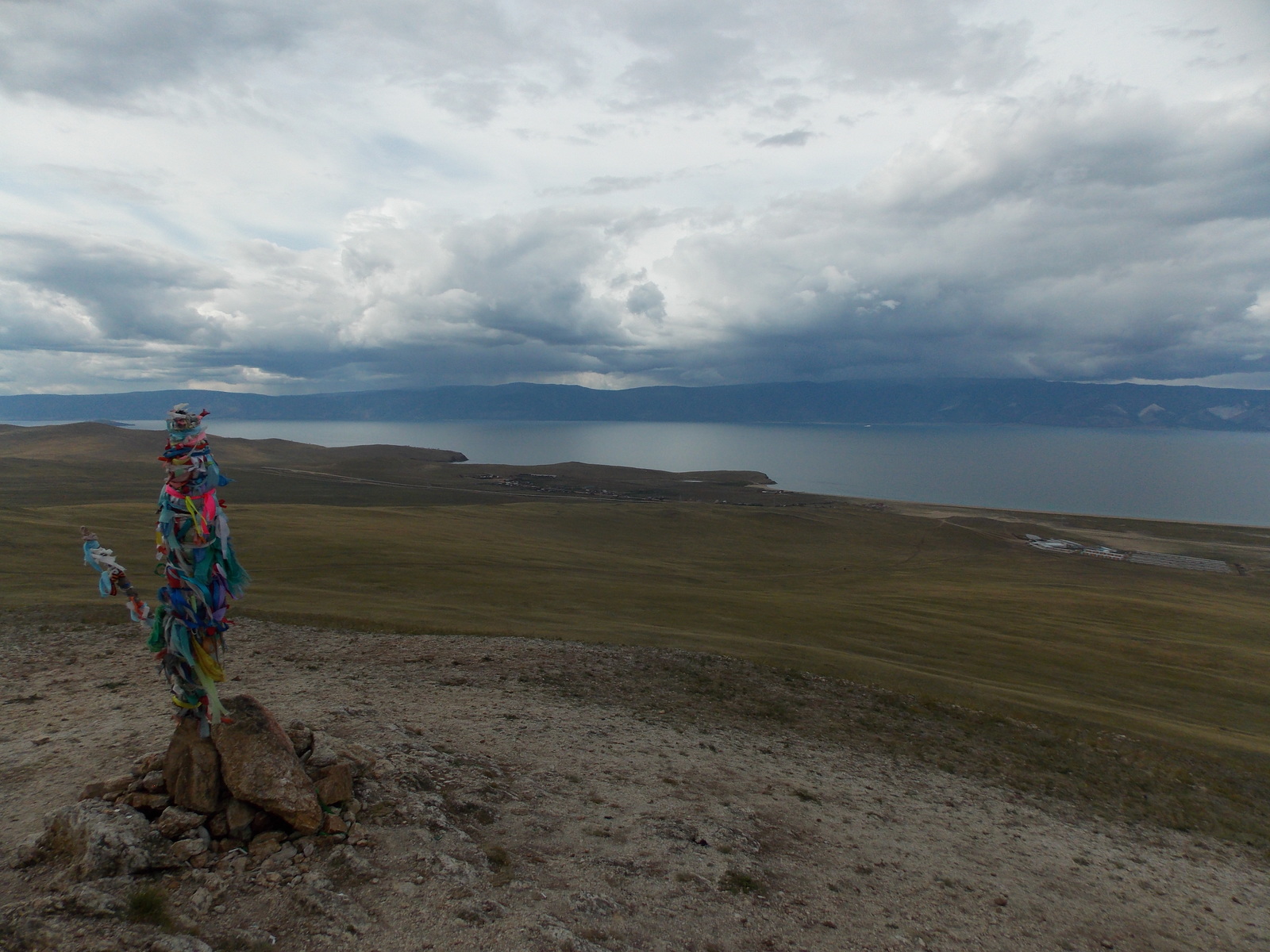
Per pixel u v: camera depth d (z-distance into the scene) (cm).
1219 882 1877
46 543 4859
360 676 2377
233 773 1065
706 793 1759
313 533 6656
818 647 3897
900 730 2656
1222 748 2897
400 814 1211
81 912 827
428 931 929
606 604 4475
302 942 876
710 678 2886
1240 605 7812
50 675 2120
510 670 2638
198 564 1020
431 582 4622
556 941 946
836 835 1645
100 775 1320
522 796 1487
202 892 933
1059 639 4978
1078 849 1912
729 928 1118
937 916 1338
